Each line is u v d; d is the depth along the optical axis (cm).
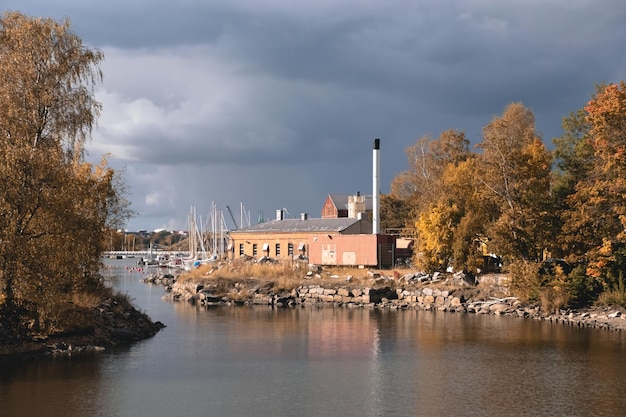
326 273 7731
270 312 6191
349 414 2638
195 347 4125
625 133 5272
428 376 3306
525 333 4669
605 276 5538
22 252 3522
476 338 4466
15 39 4269
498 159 6056
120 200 4688
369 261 8131
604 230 5606
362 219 9356
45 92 4144
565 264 5900
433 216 6938
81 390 2952
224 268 8400
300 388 3067
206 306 6794
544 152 6375
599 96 5462
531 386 3084
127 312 4756
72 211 3734
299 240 9606
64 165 4025
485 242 6669
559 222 5888
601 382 3155
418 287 6662
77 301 4241
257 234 10188
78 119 4403
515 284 5844
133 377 3244
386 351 4000
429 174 10494
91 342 4009
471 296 6266
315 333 4747
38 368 3356
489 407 2730
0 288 3488
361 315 5881
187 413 2644
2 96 3875
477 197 6625
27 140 3781
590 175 5781
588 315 5306
